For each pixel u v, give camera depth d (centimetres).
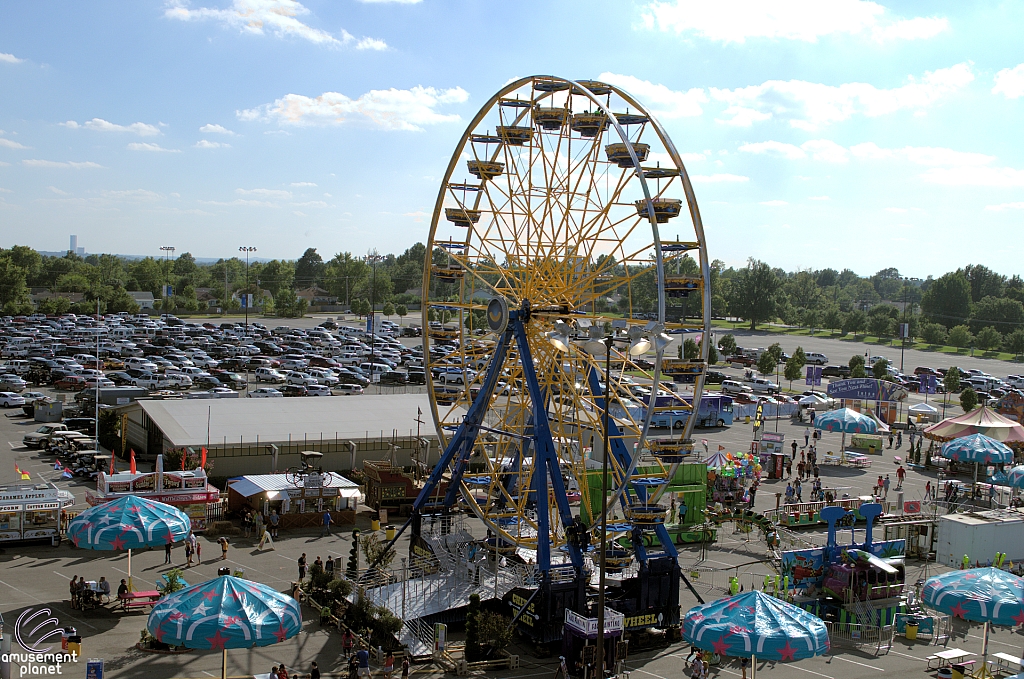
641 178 4109
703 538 5219
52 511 4909
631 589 4016
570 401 5028
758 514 5491
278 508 5434
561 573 4047
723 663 3675
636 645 3888
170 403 7562
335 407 7794
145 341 14950
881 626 3966
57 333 15625
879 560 4244
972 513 5153
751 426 9981
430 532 4838
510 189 5078
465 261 5084
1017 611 3397
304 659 3547
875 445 8600
